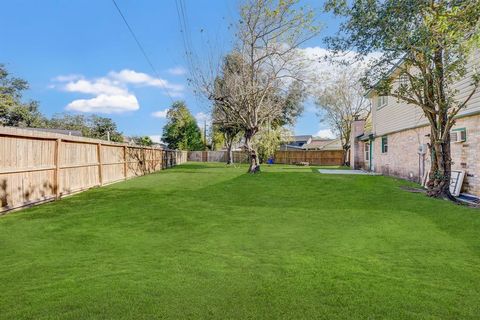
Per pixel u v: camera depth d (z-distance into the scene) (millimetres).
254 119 15203
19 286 2793
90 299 2555
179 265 3344
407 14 6367
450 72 7055
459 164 8484
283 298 2594
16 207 6188
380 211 6090
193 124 41500
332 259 3533
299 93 16203
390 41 6656
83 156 9125
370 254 3701
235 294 2664
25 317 2285
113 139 31781
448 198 7383
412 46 6461
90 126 31891
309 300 2561
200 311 2387
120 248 3959
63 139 7883
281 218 5648
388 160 14242
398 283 2885
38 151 6906
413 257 3586
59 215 5816
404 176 12250
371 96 16609
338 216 5754
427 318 2299
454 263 3389
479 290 2742
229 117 16156
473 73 7387
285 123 26828
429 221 5219
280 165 27406
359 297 2611
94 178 9867
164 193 8539
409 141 11805
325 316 2318
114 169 11609
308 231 4773
